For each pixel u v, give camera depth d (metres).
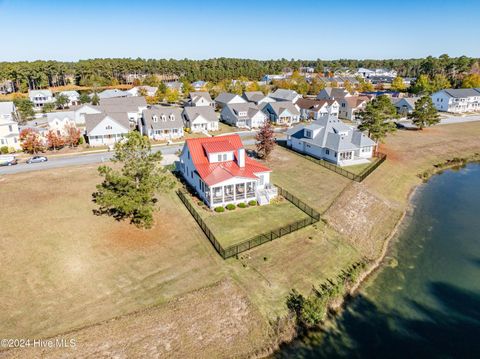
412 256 33.34
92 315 22.98
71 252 29.64
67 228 33.41
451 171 58.38
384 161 58.56
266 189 41.88
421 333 24.06
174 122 74.38
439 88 140.25
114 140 68.19
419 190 49.62
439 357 22.14
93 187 43.56
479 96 115.06
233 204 39.38
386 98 79.75
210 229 34.25
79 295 24.80
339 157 55.28
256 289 26.34
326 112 95.38
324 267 29.89
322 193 44.09
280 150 64.06
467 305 26.86
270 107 92.44
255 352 21.92
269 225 35.34
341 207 40.72
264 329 23.33
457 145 71.38
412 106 100.25
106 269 27.73
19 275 26.50
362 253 33.00
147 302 24.31
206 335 22.48
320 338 23.42
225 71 189.88
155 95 133.38
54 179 46.25
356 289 28.42
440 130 83.19
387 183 49.91
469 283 29.45
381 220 39.94
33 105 105.00
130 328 22.17
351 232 36.16
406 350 22.64
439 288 28.80
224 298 25.17
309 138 61.34
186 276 27.22
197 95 114.12
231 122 90.00
